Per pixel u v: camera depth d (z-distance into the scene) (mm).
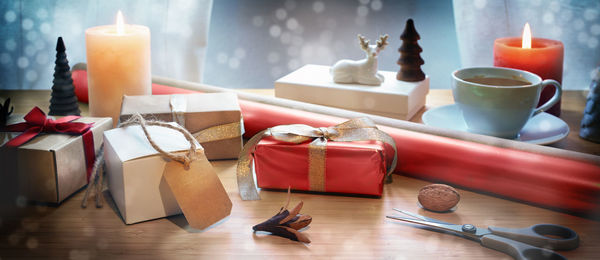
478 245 593
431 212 670
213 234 622
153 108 773
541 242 571
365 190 698
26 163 668
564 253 571
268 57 1827
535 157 671
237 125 792
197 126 775
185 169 637
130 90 865
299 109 870
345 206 686
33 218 660
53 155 660
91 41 845
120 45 841
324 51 1828
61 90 895
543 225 597
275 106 870
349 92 922
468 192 725
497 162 682
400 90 912
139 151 639
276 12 2121
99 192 695
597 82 837
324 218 655
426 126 792
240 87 1669
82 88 1035
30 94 1104
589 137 854
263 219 655
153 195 644
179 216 666
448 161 714
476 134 760
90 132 726
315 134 707
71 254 582
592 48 1316
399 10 2062
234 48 1882
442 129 780
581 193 629
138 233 625
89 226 641
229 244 601
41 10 1311
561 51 912
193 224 618
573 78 1356
